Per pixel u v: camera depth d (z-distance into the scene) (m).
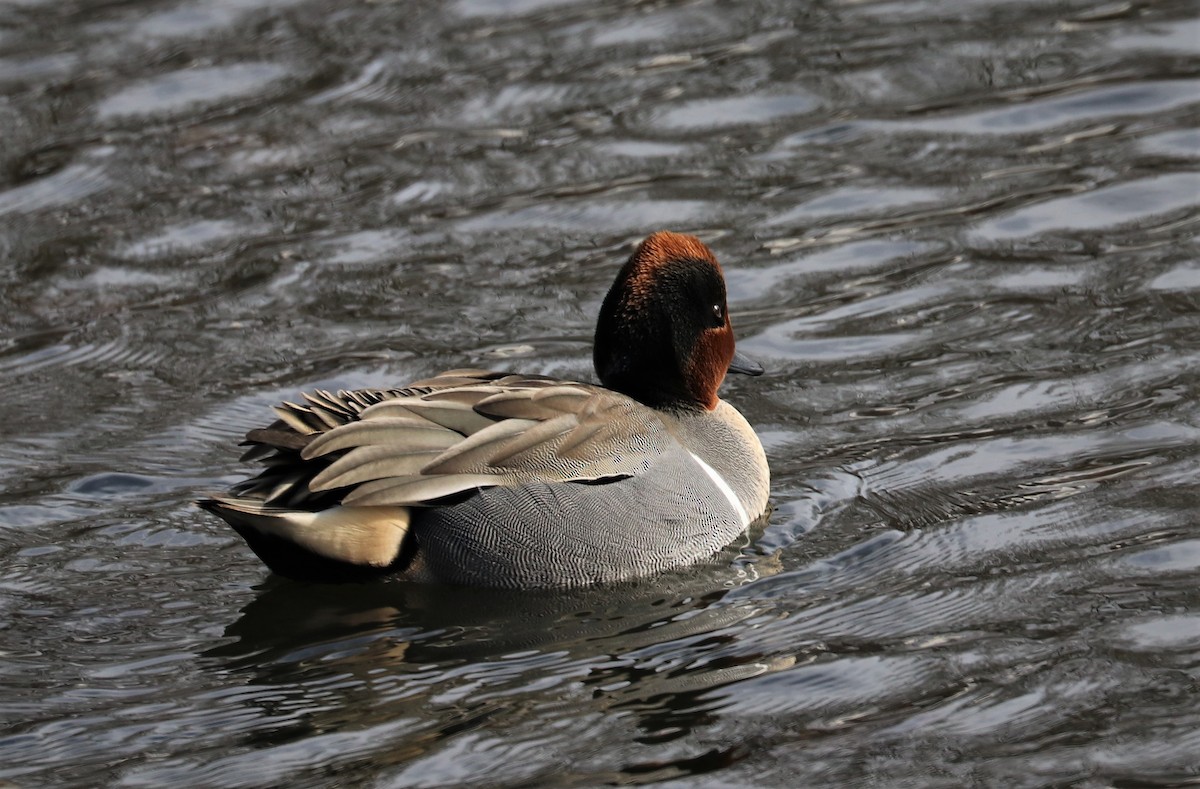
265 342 15.25
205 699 9.86
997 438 13.13
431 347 15.05
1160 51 20.48
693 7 22.44
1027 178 17.80
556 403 11.51
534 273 16.39
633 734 9.41
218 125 19.53
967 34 21.28
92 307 16.02
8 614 10.89
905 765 9.02
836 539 11.84
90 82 20.59
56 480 12.87
